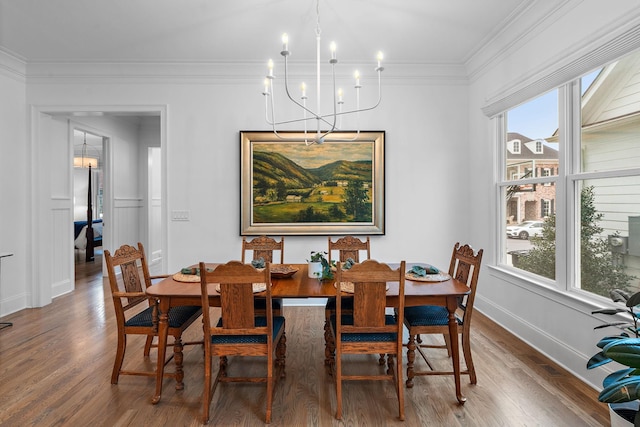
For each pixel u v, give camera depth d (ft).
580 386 7.53
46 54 12.08
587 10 7.50
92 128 16.88
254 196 13.01
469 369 7.59
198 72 12.89
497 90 10.93
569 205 8.27
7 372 8.18
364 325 6.61
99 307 13.12
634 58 6.68
